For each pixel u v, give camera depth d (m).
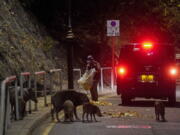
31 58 25.64
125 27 41.03
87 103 15.12
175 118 16.30
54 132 13.12
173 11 41.44
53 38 33.38
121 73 21.03
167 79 20.64
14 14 28.61
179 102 22.81
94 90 22.17
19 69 23.00
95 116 16.73
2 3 27.69
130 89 20.92
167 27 42.91
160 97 21.03
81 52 34.88
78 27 36.78
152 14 41.66
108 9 37.88
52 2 36.09
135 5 40.25
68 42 22.36
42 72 18.30
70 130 13.43
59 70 22.00
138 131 13.26
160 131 13.28
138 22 41.41
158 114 15.59
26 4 32.84
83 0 37.41
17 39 25.88
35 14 34.88
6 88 11.87
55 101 15.11
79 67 32.59
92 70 22.06
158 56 20.72
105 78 33.78
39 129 13.79
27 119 14.43
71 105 14.79
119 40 40.34
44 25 33.81
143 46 20.84
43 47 29.17
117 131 13.25
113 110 18.83
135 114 17.05
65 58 32.00
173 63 20.69
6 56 22.66
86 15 37.53
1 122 10.37
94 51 35.81
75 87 28.98
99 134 12.75
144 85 20.73
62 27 35.19
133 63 20.88
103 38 37.19
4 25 25.58
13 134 11.55
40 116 15.19
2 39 24.00
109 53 37.00
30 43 27.44
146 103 22.30
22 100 14.55
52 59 29.42
